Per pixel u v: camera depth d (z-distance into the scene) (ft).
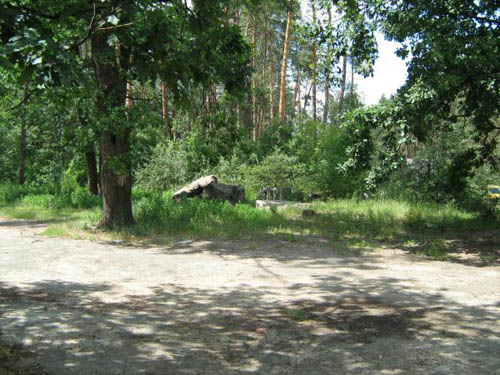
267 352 14.83
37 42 9.68
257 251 36.11
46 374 12.74
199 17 14.49
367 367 13.58
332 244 39.96
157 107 45.11
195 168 89.71
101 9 12.53
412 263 32.42
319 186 86.17
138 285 24.68
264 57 138.82
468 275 28.43
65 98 31.01
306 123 102.58
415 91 36.94
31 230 47.52
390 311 20.03
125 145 46.26
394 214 60.13
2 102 53.72
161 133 93.97
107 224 46.37
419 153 75.56
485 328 17.62
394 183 76.69
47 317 18.29
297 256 34.30
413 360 14.16
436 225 51.06
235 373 13.08
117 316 18.67
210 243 39.45
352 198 77.20
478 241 42.68
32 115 70.90
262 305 20.86
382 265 31.48
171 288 24.06
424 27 38.17
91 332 16.52
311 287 24.63
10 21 10.45
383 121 42.34
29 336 15.94
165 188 87.81
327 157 87.30
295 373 13.11
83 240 40.83
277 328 17.44
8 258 32.45
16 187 84.53
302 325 17.87
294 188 84.02
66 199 70.23
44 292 22.82
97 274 27.45
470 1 40.40
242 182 89.76
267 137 112.06
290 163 87.92
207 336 16.38
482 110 38.63
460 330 17.34
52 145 83.71
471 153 55.21
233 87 16.65
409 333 16.93
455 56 37.22
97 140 46.91
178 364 13.70
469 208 64.28
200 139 36.24
